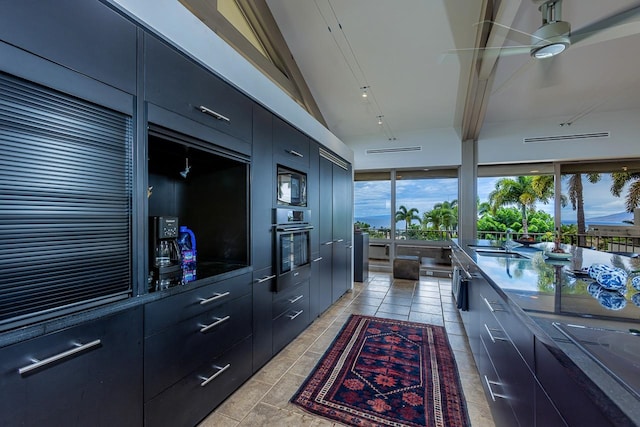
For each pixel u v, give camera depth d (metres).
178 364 1.52
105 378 1.17
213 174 2.25
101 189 1.18
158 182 2.19
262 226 2.32
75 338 1.07
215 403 1.80
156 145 1.65
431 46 3.92
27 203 0.96
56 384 1.01
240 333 2.04
